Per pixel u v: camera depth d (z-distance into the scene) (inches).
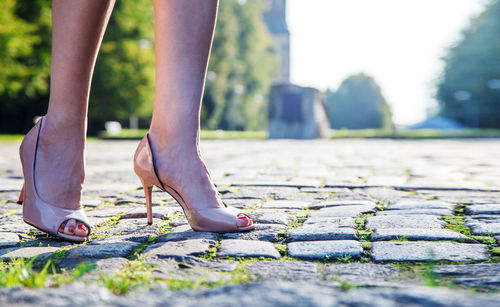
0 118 1203.2
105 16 78.0
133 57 994.1
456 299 33.7
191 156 83.0
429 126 1937.7
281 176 195.0
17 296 36.3
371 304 33.3
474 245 73.5
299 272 59.1
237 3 1760.6
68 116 80.7
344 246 72.8
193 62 80.5
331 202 123.0
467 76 1863.9
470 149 478.9
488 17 1833.2
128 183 172.1
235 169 231.0
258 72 1790.1
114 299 35.8
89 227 80.1
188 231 84.7
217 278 54.7
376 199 129.3
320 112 1155.9
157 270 58.5
